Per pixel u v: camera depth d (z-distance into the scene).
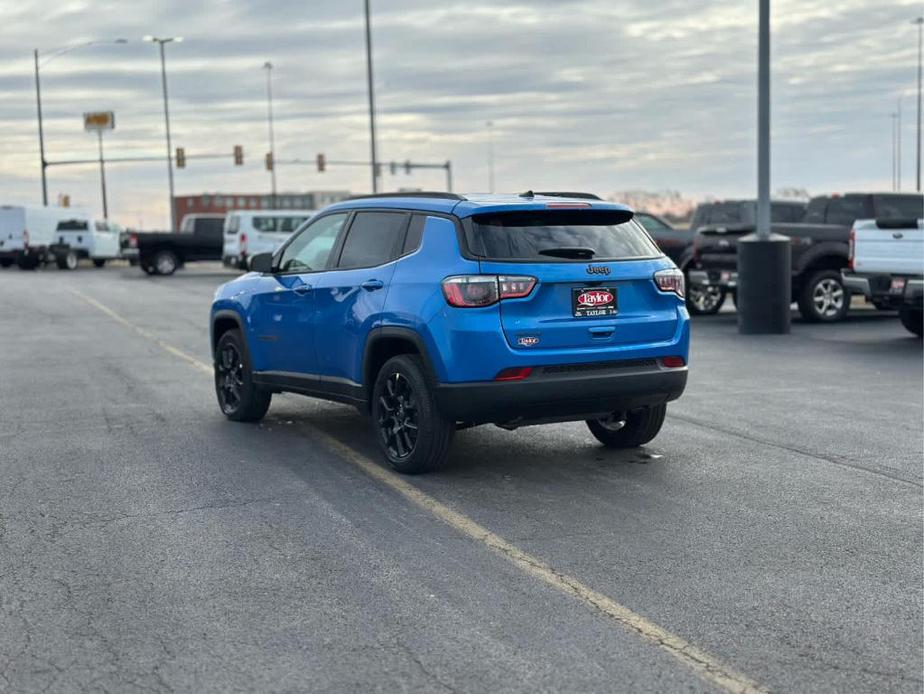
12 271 43.16
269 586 5.01
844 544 5.60
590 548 5.55
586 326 6.88
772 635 4.36
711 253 18.23
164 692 3.88
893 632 4.39
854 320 18.55
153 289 30.36
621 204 7.25
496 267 6.69
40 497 6.71
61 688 3.93
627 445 8.01
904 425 8.84
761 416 9.26
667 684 3.91
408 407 7.18
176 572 5.22
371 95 38.12
